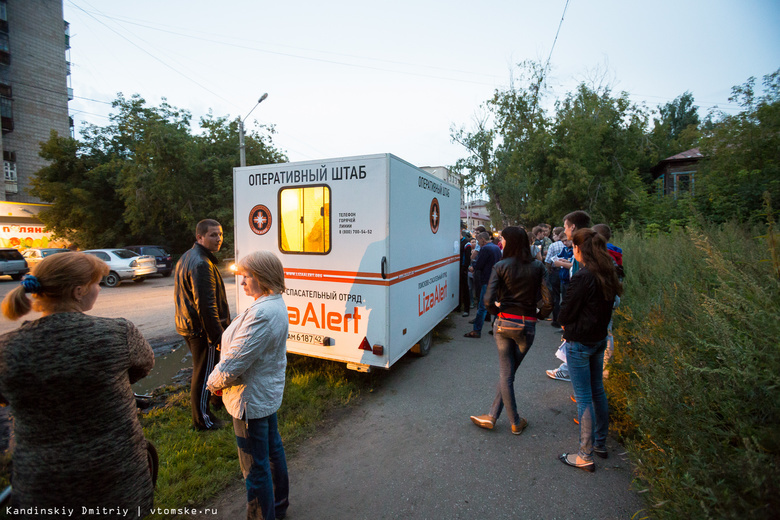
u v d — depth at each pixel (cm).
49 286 147
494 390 447
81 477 146
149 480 172
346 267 432
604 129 1555
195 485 277
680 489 185
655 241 832
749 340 208
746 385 199
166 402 424
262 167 468
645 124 1680
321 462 313
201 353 348
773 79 1025
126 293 1273
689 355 259
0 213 2461
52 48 3434
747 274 271
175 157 2161
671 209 1112
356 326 432
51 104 3438
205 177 2370
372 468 304
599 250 281
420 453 323
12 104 3206
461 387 456
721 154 1069
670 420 226
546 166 1730
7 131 3191
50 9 3409
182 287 341
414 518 250
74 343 144
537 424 366
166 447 320
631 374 348
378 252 415
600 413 305
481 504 261
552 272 706
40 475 144
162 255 1788
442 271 630
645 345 337
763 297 227
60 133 3494
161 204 2244
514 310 329
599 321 282
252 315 209
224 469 297
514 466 302
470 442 338
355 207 423
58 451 144
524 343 331
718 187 995
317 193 441
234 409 213
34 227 2622
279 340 219
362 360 432
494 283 331
